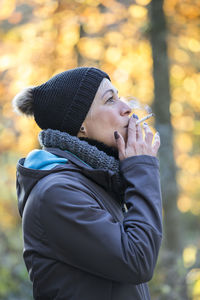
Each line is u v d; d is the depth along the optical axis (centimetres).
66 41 887
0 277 621
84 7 823
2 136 946
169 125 741
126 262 176
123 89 911
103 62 894
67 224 180
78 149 207
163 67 742
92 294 183
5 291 608
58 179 188
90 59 895
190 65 913
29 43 896
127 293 188
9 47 895
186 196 1195
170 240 723
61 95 215
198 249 807
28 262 197
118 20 878
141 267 178
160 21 739
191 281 620
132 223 186
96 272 180
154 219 189
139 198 193
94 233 178
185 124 1084
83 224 179
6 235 852
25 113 230
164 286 525
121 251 177
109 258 177
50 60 888
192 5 796
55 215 181
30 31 890
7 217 1017
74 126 215
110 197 207
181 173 1186
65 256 182
